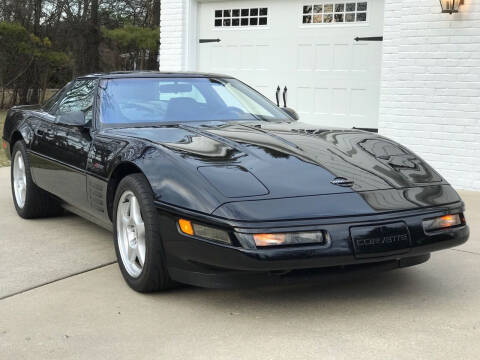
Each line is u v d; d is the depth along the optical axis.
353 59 7.71
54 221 5.16
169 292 3.38
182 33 9.03
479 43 6.45
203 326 2.90
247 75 8.68
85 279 3.63
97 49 21.83
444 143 6.80
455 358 2.52
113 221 3.59
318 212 2.81
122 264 3.49
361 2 7.59
